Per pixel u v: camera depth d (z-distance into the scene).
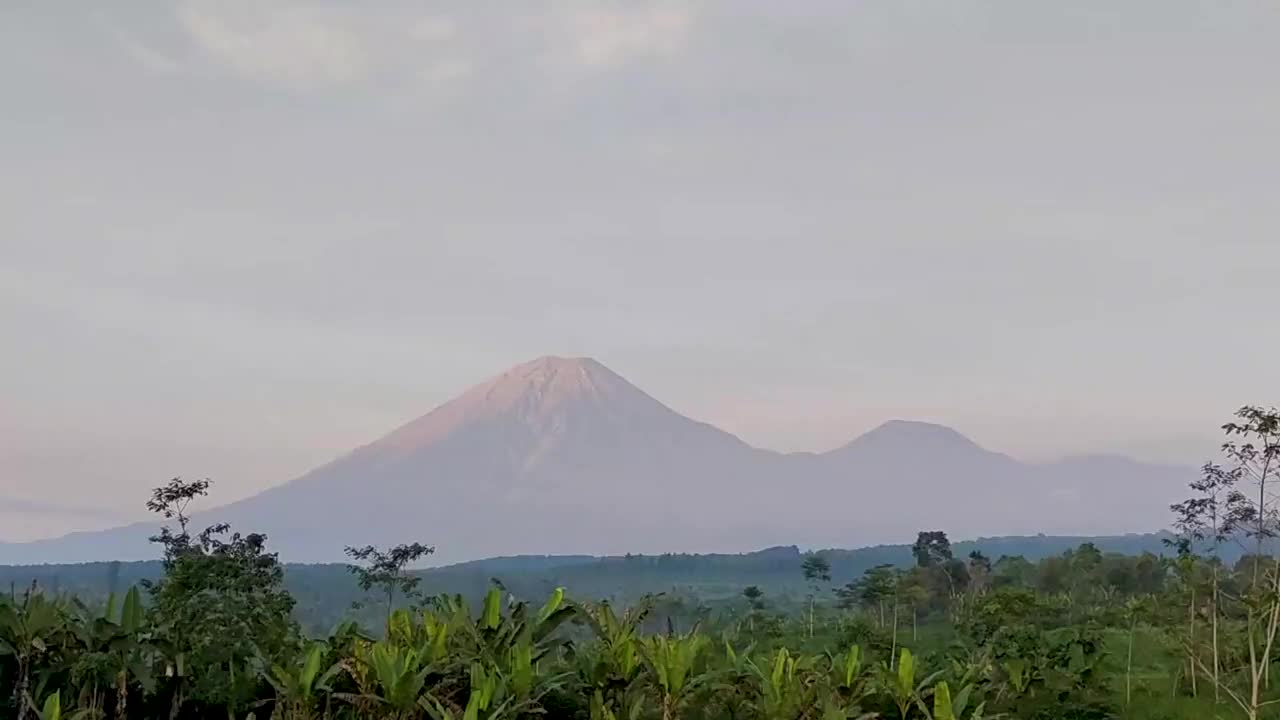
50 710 9.85
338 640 12.70
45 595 12.44
